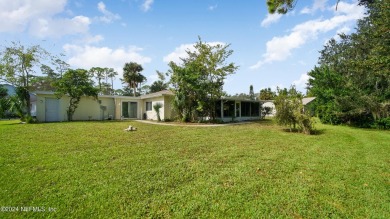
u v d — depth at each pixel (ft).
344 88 57.88
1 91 78.95
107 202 10.95
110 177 14.35
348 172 16.35
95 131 36.73
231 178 14.56
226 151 22.72
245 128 45.68
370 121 50.47
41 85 72.64
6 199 11.08
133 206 10.64
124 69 116.47
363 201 11.57
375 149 25.30
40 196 11.48
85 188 12.51
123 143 26.35
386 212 10.44
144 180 13.93
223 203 11.03
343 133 39.88
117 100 72.49
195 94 56.65
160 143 26.66
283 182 14.01
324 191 12.71
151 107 71.61
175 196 11.77
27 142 25.72
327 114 58.59
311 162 18.99
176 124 52.29
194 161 18.54
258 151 23.02
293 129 43.11
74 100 62.69
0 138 28.12
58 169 15.80
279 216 9.91
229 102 71.56
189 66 57.62
